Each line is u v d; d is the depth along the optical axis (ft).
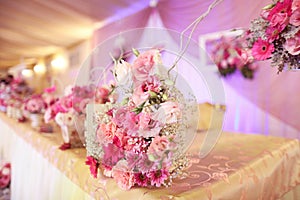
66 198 3.55
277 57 2.32
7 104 9.57
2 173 7.51
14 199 6.61
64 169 3.60
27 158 5.60
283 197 4.17
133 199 2.15
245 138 5.18
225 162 3.17
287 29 2.17
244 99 8.57
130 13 11.31
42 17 12.19
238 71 8.39
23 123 6.81
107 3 10.42
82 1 10.28
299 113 7.43
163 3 9.63
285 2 2.16
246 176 2.87
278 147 4.31
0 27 13.89
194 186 2.26
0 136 9.89
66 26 13.65
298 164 4.74
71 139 3.90
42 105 6.01
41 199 4.58
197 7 8.38
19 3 10.53
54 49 20.66
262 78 8.11
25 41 17.43
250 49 2.67
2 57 24.20
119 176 2.20
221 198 2.32
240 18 7.28
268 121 8.10
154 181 2.11
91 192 2.81
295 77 7.46
